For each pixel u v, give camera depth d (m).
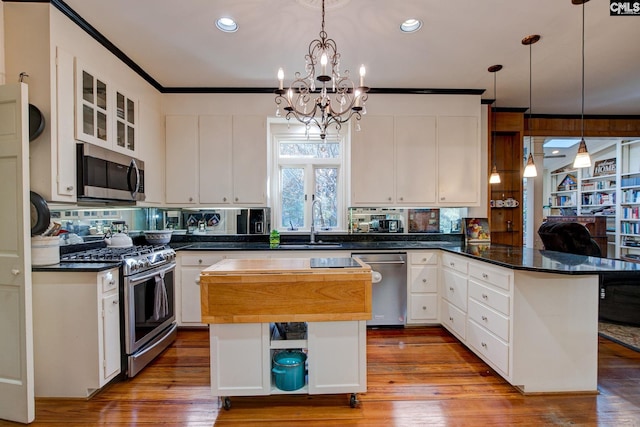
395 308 3.41
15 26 2.08
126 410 2.04
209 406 2.09
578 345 2.19
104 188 2.48
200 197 3.65
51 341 2.14
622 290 3.47
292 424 1.91
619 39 2.59
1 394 1.92
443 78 3.37
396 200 3.70
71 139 2.23
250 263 2.20
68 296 2.13
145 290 2.62
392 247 3.44
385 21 2.34
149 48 2.74
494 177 3.46
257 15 2.27
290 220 4.17
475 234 3.87
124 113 2.88
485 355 2.52
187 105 3.64
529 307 2.18
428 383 2.35
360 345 2.02
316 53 2.80
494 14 2.25
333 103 3.70
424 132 3.70
